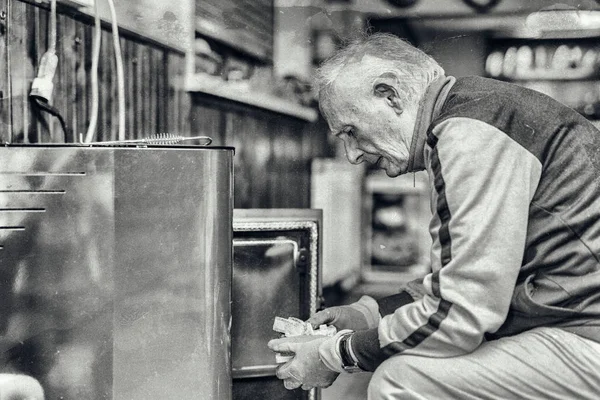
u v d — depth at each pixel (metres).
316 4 2.67
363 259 3.13
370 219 3.10
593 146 1.15
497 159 1.08
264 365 1.75
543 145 1.11
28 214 1.11
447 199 1.09
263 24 2.57
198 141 2.17
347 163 2.95
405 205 3.13
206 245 1.15
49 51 1.46
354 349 1.19
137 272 1.13
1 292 1.12
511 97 1.14
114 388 1.13
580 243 1.11
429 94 1.22
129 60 1.84
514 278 1.07
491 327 1.07
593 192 1.11
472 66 2.80
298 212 1.78
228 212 1.18
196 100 2.17
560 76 2.75
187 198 1.14
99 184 1.11
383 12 2.74
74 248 1.12
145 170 1.13
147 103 1.93
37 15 1.50
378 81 1.23
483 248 1.06
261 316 1.75
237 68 2.41
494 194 1.07
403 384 1.14
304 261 1.78
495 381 1.12
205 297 1.16
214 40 2.25
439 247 1.13
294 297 1.77
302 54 2.67
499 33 2.77
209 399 1.17
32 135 1.49
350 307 1.53
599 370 1.10
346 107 1.25
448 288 1.08
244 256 1.73
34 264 1.12
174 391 1.15
